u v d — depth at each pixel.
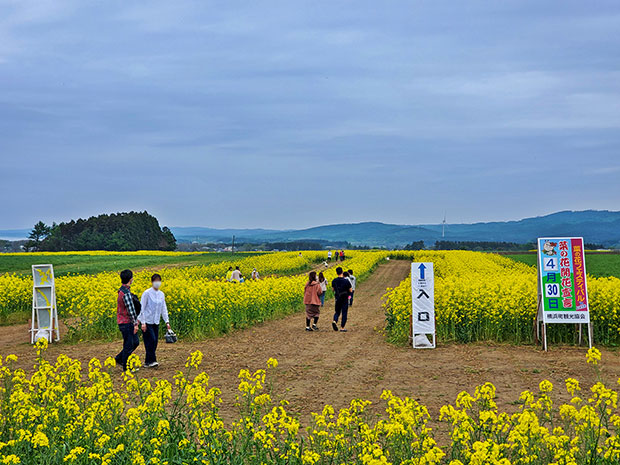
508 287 16.06
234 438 5.29
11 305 20.11
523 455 4.71
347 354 12.85
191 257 74.00
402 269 55.03
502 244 186.38
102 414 5.62
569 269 13.06
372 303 26.86
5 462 4.49
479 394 5.66
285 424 5.10
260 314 19.08
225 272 43.56
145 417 5.85
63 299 19.83
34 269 14.85
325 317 21.12
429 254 69.88
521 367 10.83
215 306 16.58
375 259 61.75
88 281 24.14
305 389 9.38
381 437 6.16
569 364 11.04
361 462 4.88
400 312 14.83
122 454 4.93
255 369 11.13
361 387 9.50
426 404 8.25
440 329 14.43
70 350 13.43
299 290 23.50
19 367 11.22
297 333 16.48
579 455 4.78
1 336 16.14
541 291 13.11
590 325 12.98
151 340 11.34
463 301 14.42
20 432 4.93
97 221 165.50
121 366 11.48
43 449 4.99
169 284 17.20
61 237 155.62
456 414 5.10
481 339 14.20
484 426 5.11
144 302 11.33
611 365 10.91
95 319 15.63
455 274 28.05
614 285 15.16
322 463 5.05
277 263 51.12
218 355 12.77
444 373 10.48
